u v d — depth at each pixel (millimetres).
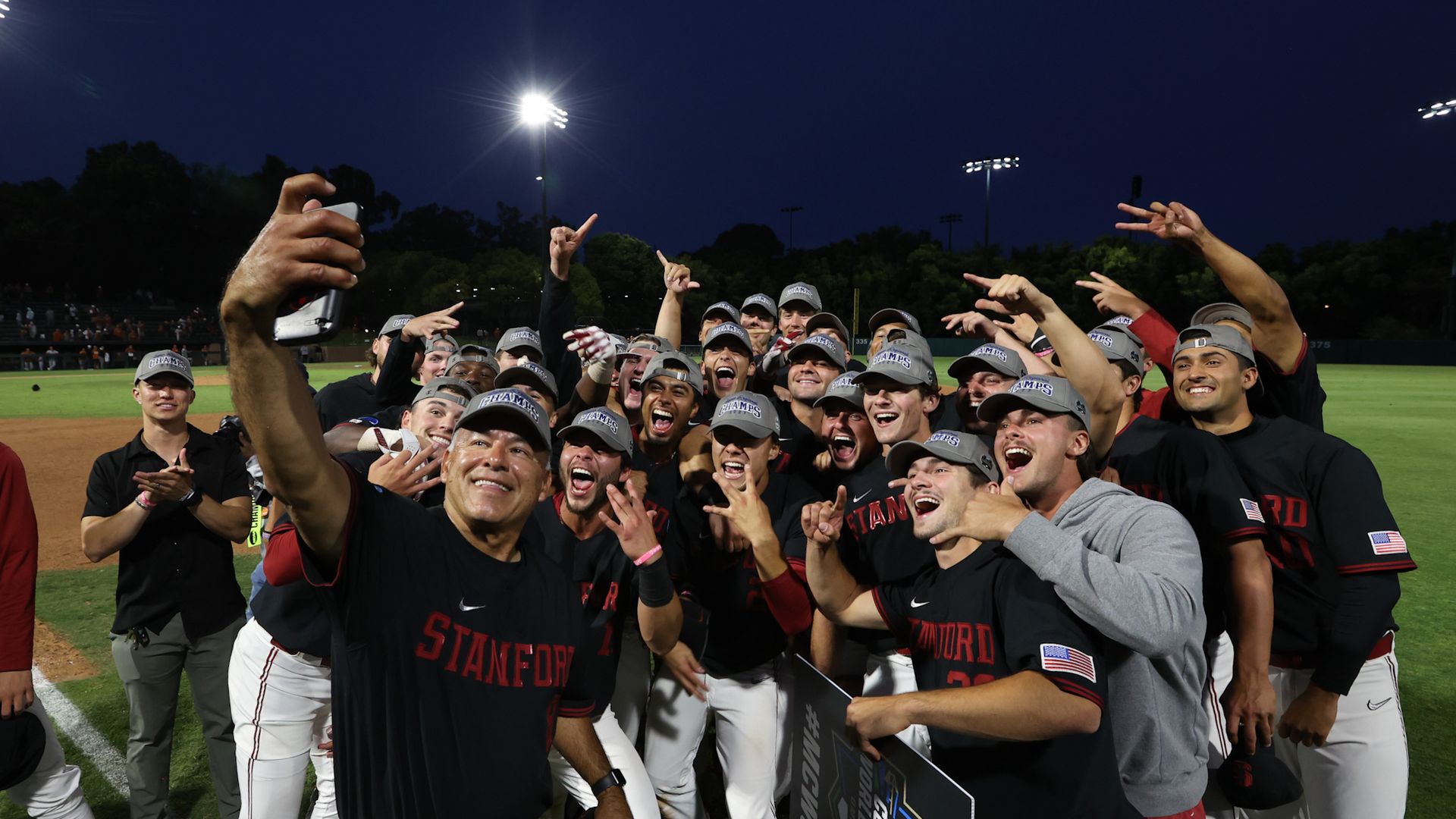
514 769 1997
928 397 3744
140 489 3641
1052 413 2576
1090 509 2518
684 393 4035
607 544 3271
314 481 1697
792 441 4551
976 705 2125
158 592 3490
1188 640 2367
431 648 1938
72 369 43125
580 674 2281
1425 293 55875
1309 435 3094
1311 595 3023
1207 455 3084
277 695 3033
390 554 1920
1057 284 61125
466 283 62281
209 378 31859
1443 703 4543
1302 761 3078
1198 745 2473
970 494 2521
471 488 2043
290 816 3127
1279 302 3355
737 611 3611
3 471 2787
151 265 67625
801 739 2816
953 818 1958
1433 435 15211
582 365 5676
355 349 49125
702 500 3773
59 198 66312
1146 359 4316
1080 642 2150
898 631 2881
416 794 1914
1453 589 6473
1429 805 3561
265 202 75688
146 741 3533
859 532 3529
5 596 2789
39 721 2889
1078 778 2199
